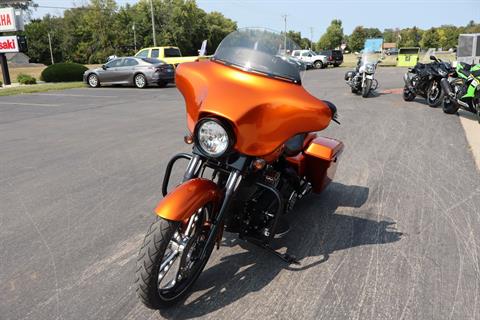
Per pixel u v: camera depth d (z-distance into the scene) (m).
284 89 2.94
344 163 6.12
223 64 3.15
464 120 9.41
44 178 5.60
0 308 2.91
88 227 4.11
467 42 19.67
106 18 69.75
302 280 3.24
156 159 6.48
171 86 20.02
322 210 4.53
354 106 11.73
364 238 3.91
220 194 2.95
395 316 2.84
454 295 3.05
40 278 3.26
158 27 72.94
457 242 3.82
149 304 2.73
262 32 3.24
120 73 19.27
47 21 95.44
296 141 3.67
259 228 3.26
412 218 4.32
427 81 11.44
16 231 4.04
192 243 2.92
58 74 24.66
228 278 3.27
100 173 5.79
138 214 4.41
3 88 20.00
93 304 2.95
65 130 8.91
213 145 2.69
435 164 6.07
